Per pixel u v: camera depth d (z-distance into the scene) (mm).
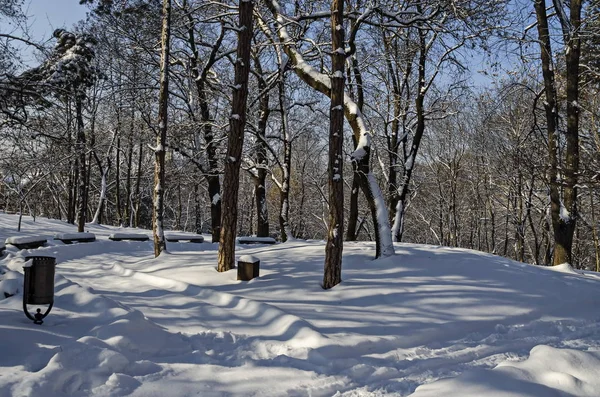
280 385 4875
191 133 20188
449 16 12945
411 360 5934
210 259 12859
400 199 19766
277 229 42312
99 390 4336
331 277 9430
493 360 6086
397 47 20078
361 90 19828
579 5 13953
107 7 17609
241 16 11406
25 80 14812
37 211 42594
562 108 17609
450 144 32594
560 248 13781
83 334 5855
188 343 6152
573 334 7559
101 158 40375
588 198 25891
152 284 10492
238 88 11273
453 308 8305
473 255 12203
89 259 15852
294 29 16781
